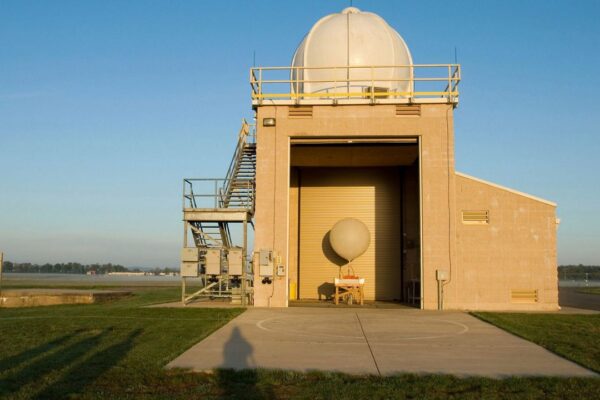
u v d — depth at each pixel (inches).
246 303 917.2
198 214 926.4
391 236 1079.0
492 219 852.6
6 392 339.9
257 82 887.7
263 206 866.8
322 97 920.9
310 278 1079.6
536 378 388.5
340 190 1098.7
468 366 429.1
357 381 378.6
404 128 861.8
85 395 338.3
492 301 837.8
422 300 834.2
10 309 927.0
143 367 409.4
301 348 499.5
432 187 851.4
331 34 952.3
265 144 877.8
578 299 1254.9
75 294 1205.1
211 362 434.3
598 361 442.3
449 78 861.8
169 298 1226.0
